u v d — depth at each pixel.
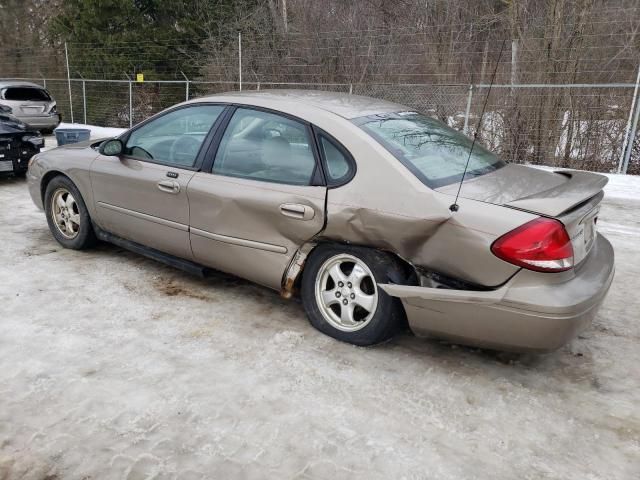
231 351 3.23
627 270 4.73
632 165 9.63
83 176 4.53
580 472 2.32
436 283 2.96
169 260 4.15
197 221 3.77
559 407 2.77
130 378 2.93
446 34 12.44
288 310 3.80
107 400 2.73
